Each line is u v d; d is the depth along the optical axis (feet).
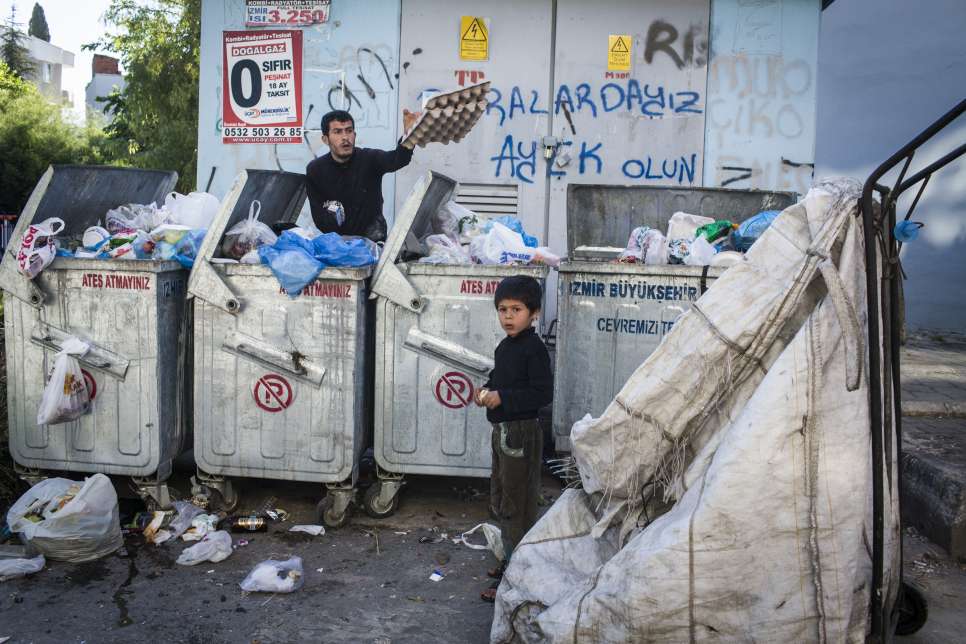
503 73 20.20
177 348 14.12
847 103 30.55
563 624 9.14
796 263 9.08
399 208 20.47
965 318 29.22
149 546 13.12
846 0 30.30
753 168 20.35
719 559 8.45
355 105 20.43
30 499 12.92
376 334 13.93
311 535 13.61
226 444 13.83
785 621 8.43
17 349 13.76
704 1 19.99
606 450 9.78
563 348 15.30
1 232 36.37
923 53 29.07
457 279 13.62
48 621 10.78
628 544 9.21
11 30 96.68
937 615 11.30
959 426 16.71
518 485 11.45
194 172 36.14
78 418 13.71
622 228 17.62
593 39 20.08
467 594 11.75
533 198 20.43
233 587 11.82
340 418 13.57
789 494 8.38
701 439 9.52
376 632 10.68
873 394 8.46
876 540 8.52
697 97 20.18
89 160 66.85
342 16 20.22
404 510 14.78
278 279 13.28
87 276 13.47
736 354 9.19
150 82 36.40
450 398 13.84
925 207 29.60
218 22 20.40
